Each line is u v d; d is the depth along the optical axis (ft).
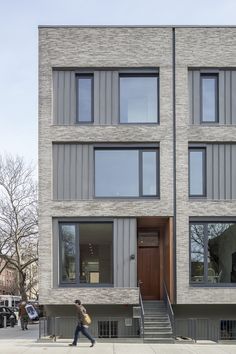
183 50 83.30
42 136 81.76
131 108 83.56
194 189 82.17
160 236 87.71
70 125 81.97
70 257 80.33
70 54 83.10
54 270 79.77
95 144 82.23
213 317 80.48
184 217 80.33
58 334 78.95
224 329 79.97
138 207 80.48
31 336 90.84
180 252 79.61
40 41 83.30
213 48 83.46
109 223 81.10
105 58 83.10
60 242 80.59
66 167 81.82
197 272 80.07
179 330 78.89
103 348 65.21
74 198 81.20
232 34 83.82
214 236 80.79
